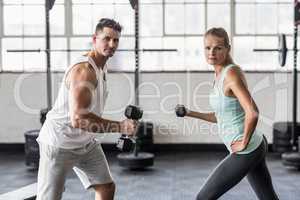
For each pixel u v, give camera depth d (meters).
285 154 5.58
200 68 6.55
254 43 6.50
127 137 2.79
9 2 6.57
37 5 6.58
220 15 6.51
